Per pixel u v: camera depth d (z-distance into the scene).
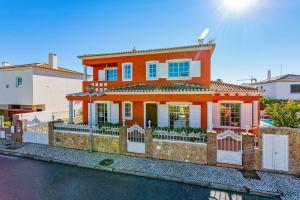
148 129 10.91
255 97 13.62
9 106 26.00
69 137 13.01
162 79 15.42
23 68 23.92
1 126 15.73
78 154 11.79
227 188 7.80
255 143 9.47
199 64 14.42
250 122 14.47
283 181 8.10
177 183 8.34
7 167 10.20
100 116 17.45
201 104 14.15
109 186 8.05
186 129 12.59
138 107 15.80
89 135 12.39
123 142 11.49
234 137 9.38
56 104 26.91
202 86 13.84
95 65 18.72
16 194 7.32
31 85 23.62
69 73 29.12
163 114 15.07
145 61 15.95
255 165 9.12
